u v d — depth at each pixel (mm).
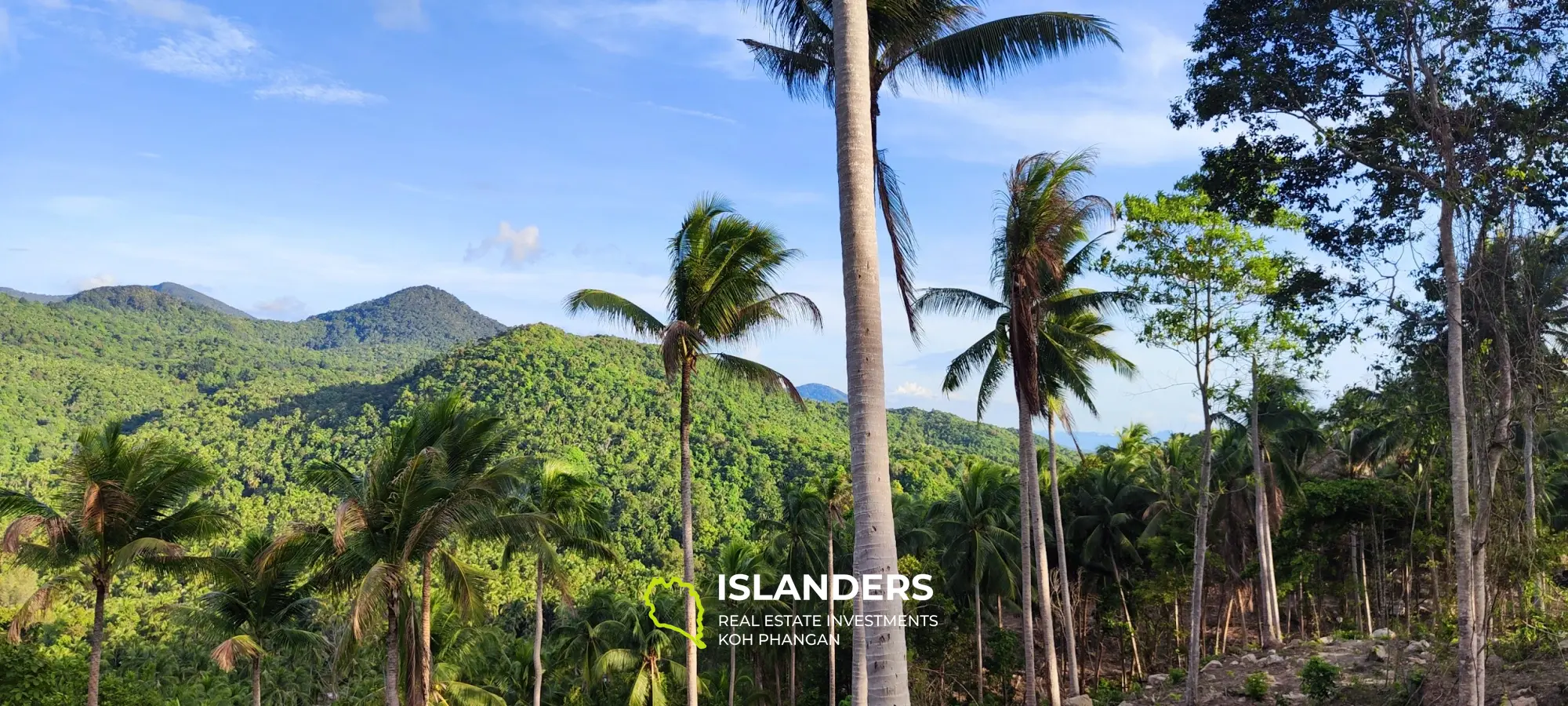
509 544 28844
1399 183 15672
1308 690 20844
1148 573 41594
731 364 20984
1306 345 19359
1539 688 16797
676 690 43812
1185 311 21250
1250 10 15992
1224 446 38062
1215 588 43750
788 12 10641
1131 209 21031
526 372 164125
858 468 7527
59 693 23625
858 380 7637
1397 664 19969
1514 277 15031
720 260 20281
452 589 22703
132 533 21797
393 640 21750
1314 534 35375
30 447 172750
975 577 39031
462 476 22875
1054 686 22531
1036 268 21438
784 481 115812
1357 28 15188
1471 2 14086
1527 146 14242
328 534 22422
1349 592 36812
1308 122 16172
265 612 32094
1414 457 33344
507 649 53656
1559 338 16125
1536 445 20484
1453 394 14797
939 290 24250
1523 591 18047
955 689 42344
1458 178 14734
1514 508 17094
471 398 158875
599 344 184125
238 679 58969
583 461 115312
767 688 49594
